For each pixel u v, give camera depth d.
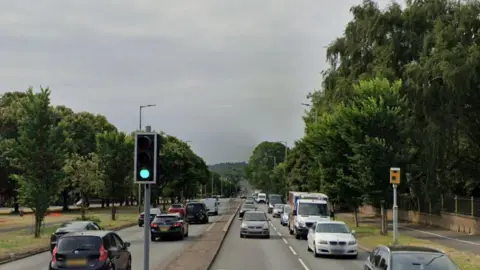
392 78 42.88
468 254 24.81
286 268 21.06
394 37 44.44
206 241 32.69
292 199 41.81
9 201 84.69
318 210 37.31
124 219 60.09
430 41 41.59
